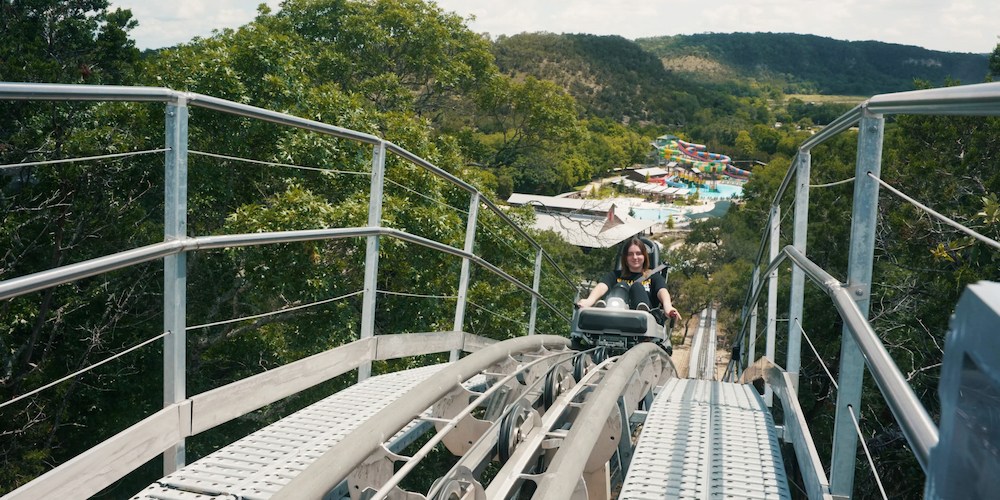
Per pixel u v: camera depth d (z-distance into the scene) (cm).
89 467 272
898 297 1292
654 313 677
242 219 1266
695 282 5097
